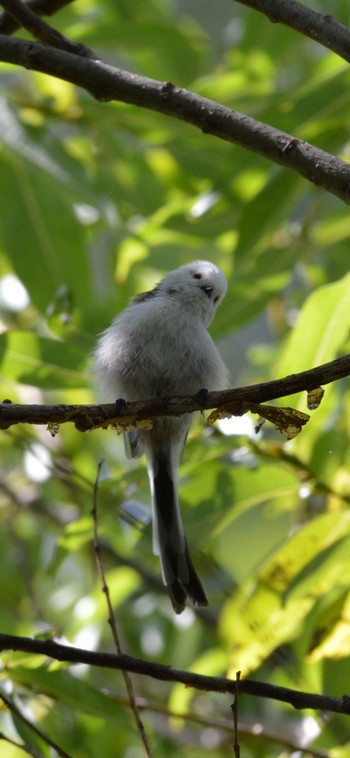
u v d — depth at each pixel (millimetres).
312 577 8562
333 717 9891
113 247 12609
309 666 8992
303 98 9984
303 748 9242
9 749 9484
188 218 10938
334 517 8672
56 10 8539
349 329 8789
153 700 11656
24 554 12812
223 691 6859
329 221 12148
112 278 12609
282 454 9094
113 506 9484
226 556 12859
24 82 13422
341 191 6371
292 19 6637
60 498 13172
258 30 13469
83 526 9438
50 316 9766
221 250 12383
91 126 12562
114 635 7312
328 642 8234
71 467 11617
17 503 13156
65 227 11641
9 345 9047
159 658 11672
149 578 11844
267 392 6211
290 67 14266
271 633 8469
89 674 11242
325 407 9211
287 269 10711
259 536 12875
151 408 6379
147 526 9461
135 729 8266
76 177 11539
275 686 6820
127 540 10805
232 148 10438
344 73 9891
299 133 10164
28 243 11609
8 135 11523
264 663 10133
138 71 13578
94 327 9812
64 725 9734
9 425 6223
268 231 9742
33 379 9219
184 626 11797
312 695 6738
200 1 17828
